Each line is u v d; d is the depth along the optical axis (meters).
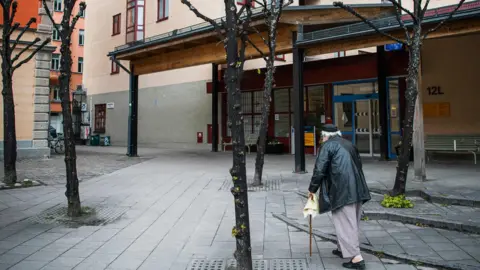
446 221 5.25
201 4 19.27
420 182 8.04
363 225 5.58
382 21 9.70
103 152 18.50
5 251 4.70
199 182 9.36
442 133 12.75
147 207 6.98
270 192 8.04
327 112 15.80
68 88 6.41
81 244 5.00
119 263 4.35
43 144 15.08
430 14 9.23
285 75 16.75
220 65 18.69
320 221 5.88
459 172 9.48
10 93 8.80
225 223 5.97
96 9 27.28
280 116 17.44
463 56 12.42
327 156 4.20
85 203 7.27
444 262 4.04
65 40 6.41
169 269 4.19
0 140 13.74
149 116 22.52
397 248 4.55
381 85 13.48
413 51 6.65
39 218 6.20
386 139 13.34
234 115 3.82
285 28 11.08
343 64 14.77
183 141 20.47
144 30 22.78
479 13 7.98
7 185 8.62
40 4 15.22
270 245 4.90
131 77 16.28
